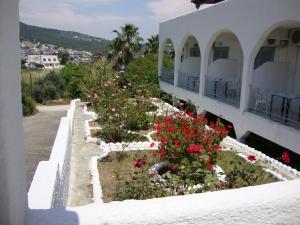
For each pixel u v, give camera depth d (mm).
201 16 11883
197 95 12328
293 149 6887
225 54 13578
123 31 34688
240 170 5012
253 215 2240
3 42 1335
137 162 4781
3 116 1359
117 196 4367
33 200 2461
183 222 2039
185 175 4465
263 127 8000
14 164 1492
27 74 28312
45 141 12609
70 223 1821
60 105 25922
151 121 9391
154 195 4121
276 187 2426
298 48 9516
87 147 7648
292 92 9844
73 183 5465
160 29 17766
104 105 8930
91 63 15008
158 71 18391
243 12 8961
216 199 2174
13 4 1442
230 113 9758
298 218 2428
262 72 9789
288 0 7000
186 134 5391
